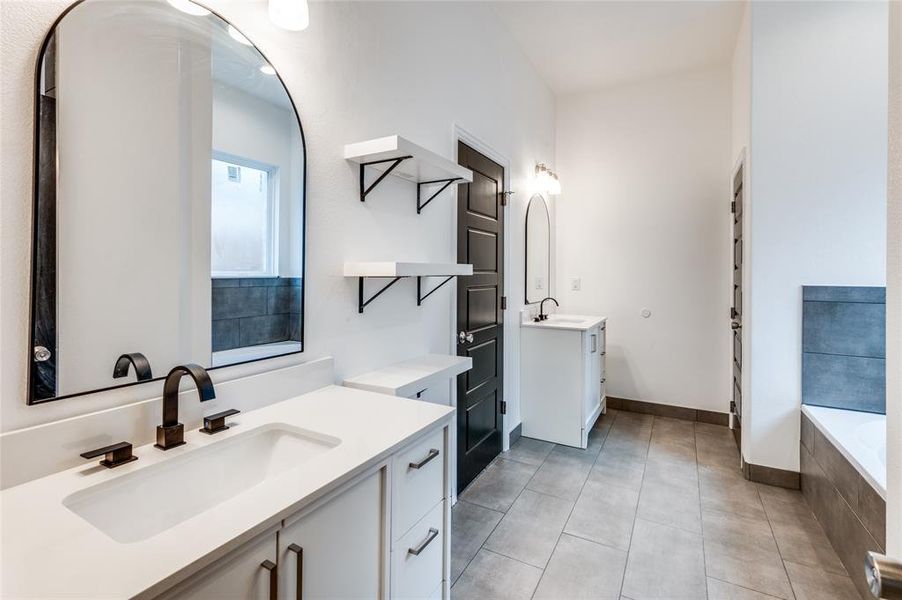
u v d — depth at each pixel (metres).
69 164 0.96
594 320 3.76
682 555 1.97
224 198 1.28
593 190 4.18
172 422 1.06
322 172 1.62
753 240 2.66
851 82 2.44
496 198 3.02
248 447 1.19
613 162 4.09
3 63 0.87
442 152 2.36
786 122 2.56
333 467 0.98
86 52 0.98
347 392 1.54
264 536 0.80
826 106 2.48
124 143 1.05
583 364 3.22
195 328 1.21
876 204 2.41
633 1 2.81
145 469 0.95
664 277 3.92
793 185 2.56
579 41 3.29
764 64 2.61
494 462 2.96
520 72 3.38
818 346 2.52
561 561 1.93
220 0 1.27
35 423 0.91
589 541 2.07
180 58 1.17
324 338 1.63
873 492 1.66
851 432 2.07
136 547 0.70
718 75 3.67
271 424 1.25
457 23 2.50
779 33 2.57
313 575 0.91
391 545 1.13
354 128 1.76
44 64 0.92
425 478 1.28
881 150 2.40
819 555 1.98
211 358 1.25
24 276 0.90
